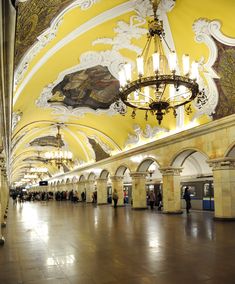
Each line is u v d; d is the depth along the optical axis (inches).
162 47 426.6
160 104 304.3
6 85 256.8
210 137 509.4
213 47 397.7
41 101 578.6
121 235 348.5
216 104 476.4
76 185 1375.5
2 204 461.7
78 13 311.9
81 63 449.7
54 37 324.2
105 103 655.8
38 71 412.2
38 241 316.5
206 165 763.4
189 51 424.8
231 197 477.1
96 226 439.5
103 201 1058.1
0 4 131.4
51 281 177.5
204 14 356.5
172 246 277.1
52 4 226.2
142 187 776.9
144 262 218.7
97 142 946.1
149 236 337.7
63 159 911.7
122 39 409.4
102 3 318.0
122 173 916.0
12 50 196.2
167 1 342.3
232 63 402.0
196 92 303.7
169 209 628.7
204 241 301.1
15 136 673.0
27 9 192.1
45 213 708.7
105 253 251.6
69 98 614.5
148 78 284.7
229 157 476.1
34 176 1929.1
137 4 342.3
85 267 207.8
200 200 761.6
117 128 786.2
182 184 834.2
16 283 174.9
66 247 280.8
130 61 461.1
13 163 1360.7
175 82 285.6
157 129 657.0
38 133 927.7
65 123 829.2
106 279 179.8
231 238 317.1
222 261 219.0
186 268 201.2
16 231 397.7
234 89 430.3
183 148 580.1
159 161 662.5
